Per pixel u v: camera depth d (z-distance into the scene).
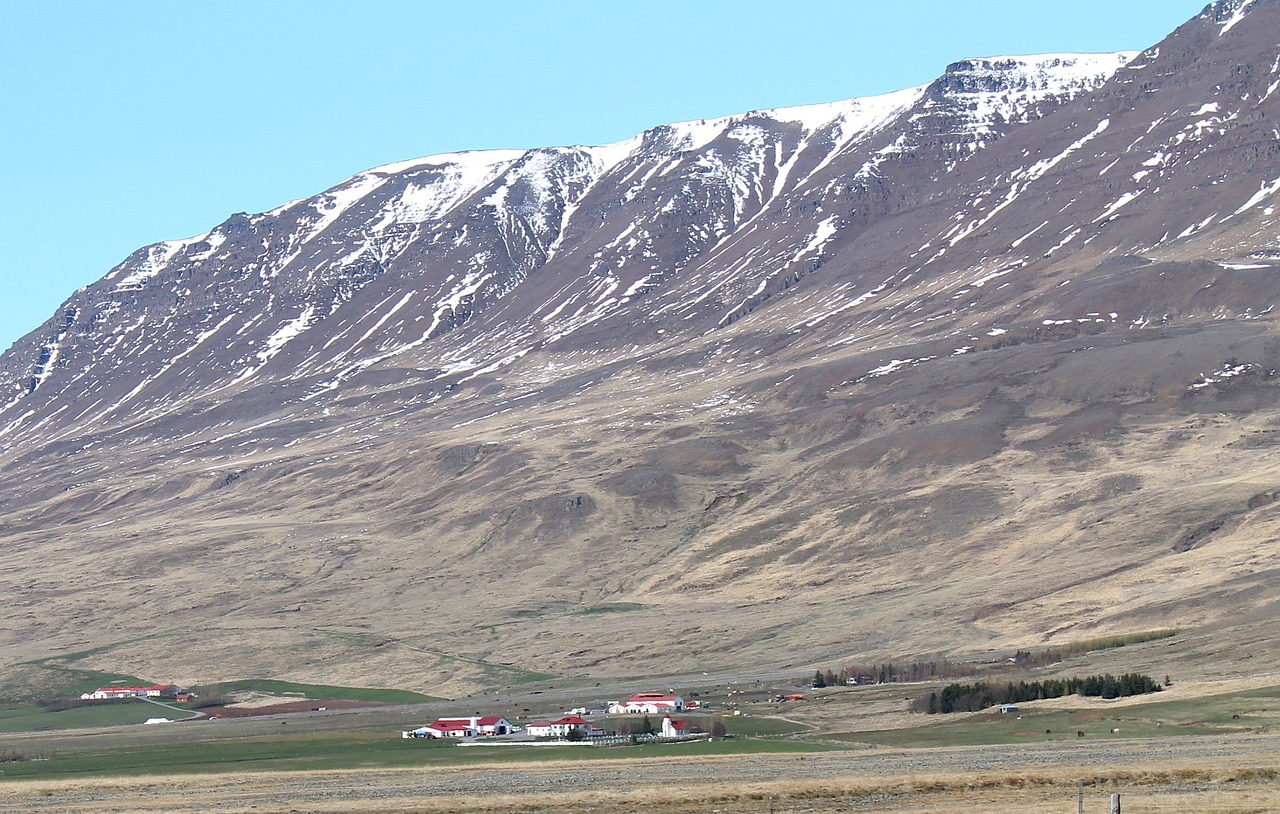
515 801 140.88
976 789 136.88
